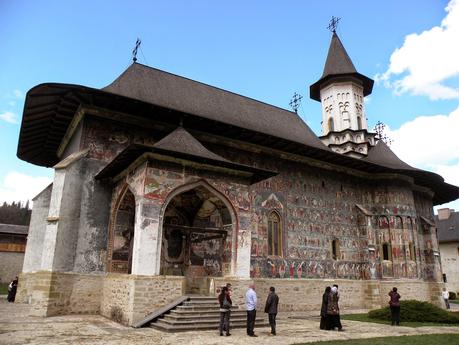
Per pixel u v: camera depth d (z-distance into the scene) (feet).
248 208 50.16
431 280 84.53
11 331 34.53
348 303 72.38
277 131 75.82
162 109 54.19
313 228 71.87
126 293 40.63
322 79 104.01
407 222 80.94
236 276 46.83
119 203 50.90
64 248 47.55
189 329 37.42
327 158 75.20
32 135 63.82
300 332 40.09
